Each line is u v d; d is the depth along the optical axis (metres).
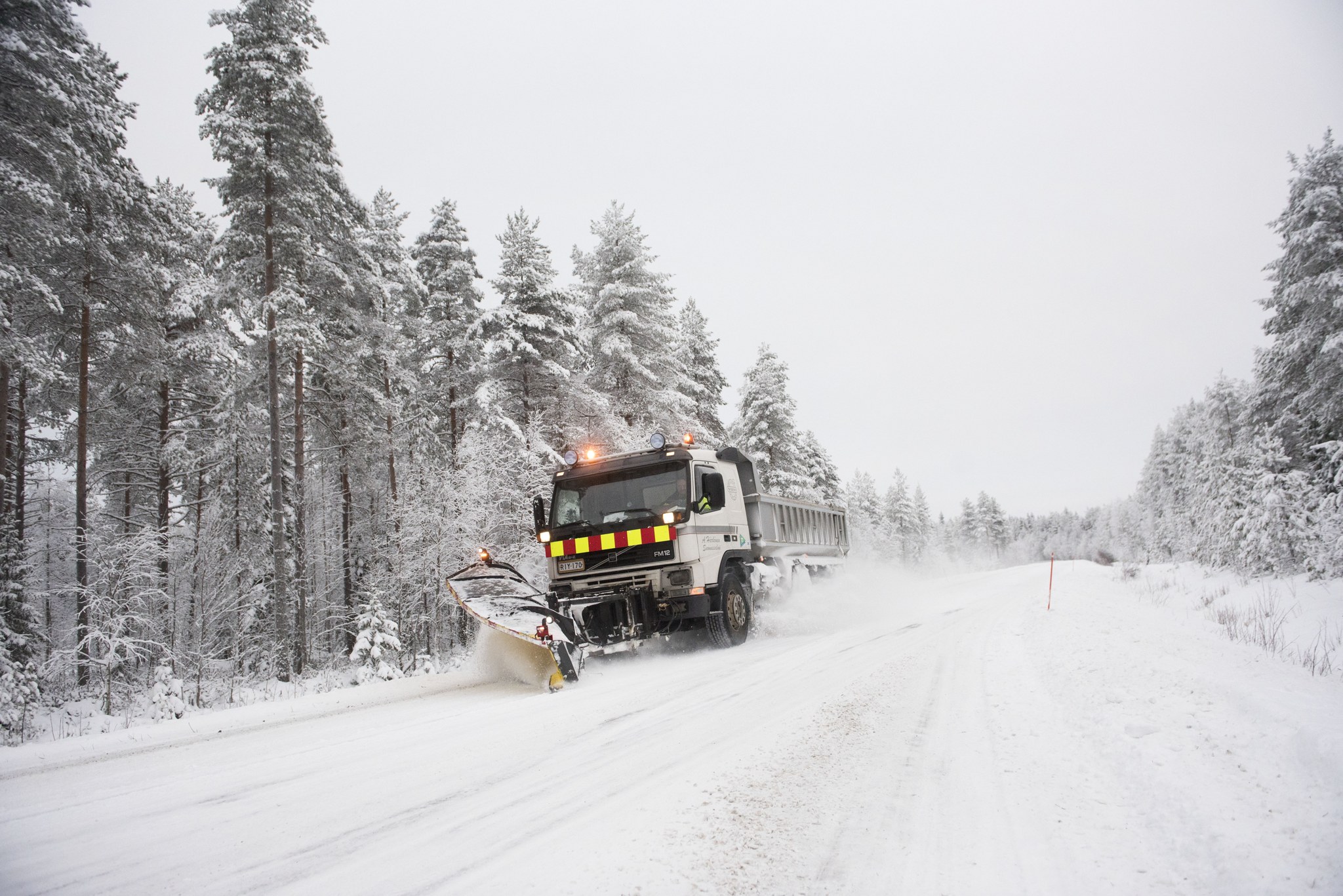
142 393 20.86
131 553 11.52
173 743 6.55
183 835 3.75
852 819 3.53
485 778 4.55
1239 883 2.53
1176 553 55.62
